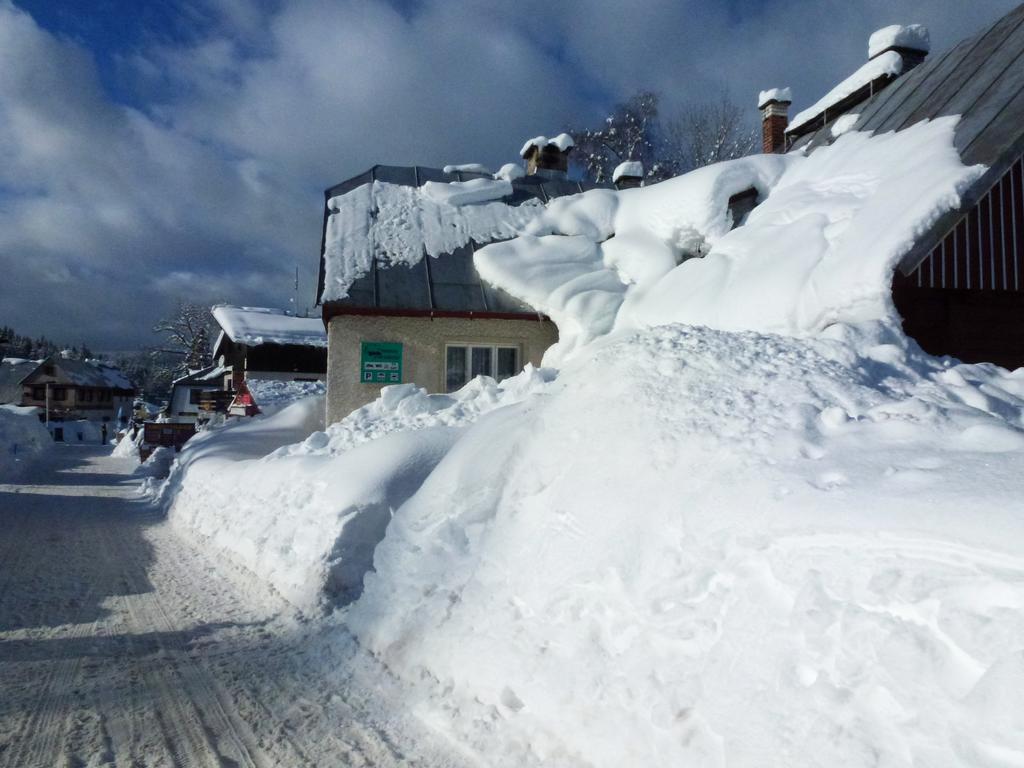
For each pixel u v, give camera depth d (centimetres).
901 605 252
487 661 411
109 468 2809
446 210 1545
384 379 1282
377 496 667
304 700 458
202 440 1684
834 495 301
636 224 1413
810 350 509
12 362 8244
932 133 1031
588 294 1242
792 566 292
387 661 493
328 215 1543
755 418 397
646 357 513
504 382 954
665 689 314
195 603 702
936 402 395
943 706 228
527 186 1775
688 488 366
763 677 280
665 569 345
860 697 249
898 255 833
